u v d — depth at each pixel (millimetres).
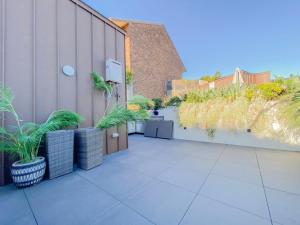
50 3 2705
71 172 2533
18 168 1950
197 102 5223
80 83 3162
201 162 2984
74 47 3066
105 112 3672
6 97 1982
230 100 4594
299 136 3615
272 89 3910
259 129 4137
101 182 2166
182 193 1833
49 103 2645
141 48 9734
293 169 2545
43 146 2455
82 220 1393
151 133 6109
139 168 2699
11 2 2250
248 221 1334
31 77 2436
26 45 2391
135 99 3768
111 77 3613
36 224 1351
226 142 4688
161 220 1372
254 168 2615
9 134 2082
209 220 1356
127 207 1577
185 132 5516
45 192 1901
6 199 1753
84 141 2662
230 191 1858
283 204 1576
